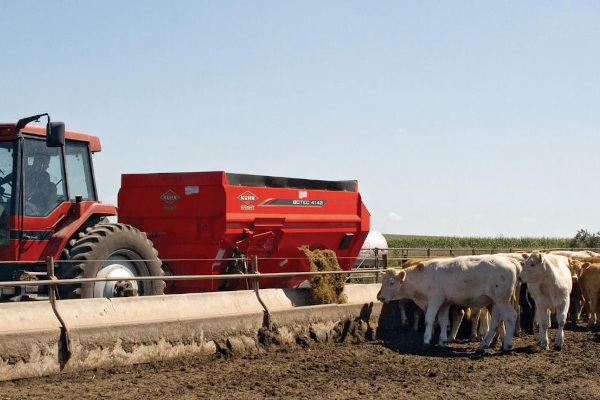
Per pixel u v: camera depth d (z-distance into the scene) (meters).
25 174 11.04
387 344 13.96
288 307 13.54
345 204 18.28
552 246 64.06
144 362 10.50
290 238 16.56
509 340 13.36
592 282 17.55
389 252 47.47
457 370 11.18
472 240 64.69
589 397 9.39
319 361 11.59
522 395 9.45
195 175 15.30
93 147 12.61
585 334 16.12
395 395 9.26
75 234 11.71
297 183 17.06
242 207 15.26
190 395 8.86
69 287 10.62
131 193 16.20
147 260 11.95
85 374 9.67
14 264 10.80
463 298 13.69
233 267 15.46
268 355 11.95
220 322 11.74
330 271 14.60
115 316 10.46
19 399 8.26
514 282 13.44
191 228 15.32
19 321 9.32
